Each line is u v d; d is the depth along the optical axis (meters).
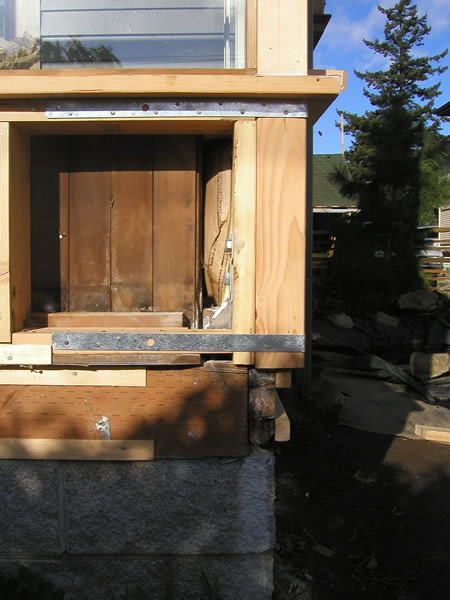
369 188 12.32
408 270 12.62
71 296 2.33
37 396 2.14
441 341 10.77
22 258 2.22
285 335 2.10
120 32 2.27
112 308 2.33
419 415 5.59
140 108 2.06
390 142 11.80
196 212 2.30
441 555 3.03
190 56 2.26
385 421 5.38
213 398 2.13
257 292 2.10
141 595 2.13
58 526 2.17
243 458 2.14
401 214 12.01
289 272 2.10
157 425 2.13
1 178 2.07
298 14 2.07
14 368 2.14
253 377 2.15
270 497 2.16
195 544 2.16
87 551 2.17
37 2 2.27
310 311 5.82
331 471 4.14
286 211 2.09
